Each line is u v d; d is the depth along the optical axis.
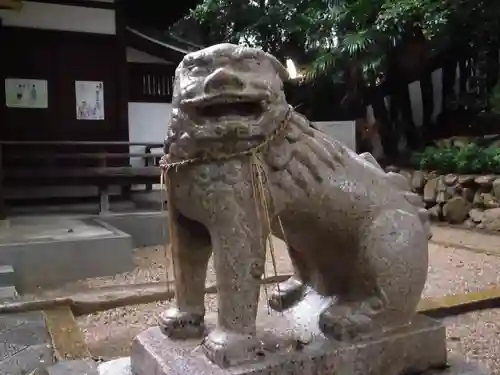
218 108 1.58
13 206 8.22
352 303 1.91
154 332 1.94
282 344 1.76
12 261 5.08
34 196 8.36
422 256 1.89
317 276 2.08
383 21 7.54
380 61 8.19
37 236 5.52
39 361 2.54
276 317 2.03
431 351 1.95
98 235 5.55
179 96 1.60
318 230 1.83
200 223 1.78
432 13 7.30
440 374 1.93
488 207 7.22
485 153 7.62
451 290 4.14
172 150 1.63
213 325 1.95
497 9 7.50
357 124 10.48
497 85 8.18
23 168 7.20
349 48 7.88
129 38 9.19
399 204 1.91
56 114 8.48
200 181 1.60
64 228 6.12
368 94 9.88
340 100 10.48
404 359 1.88
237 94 1.51
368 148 10.40
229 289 1.63
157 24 10.73
